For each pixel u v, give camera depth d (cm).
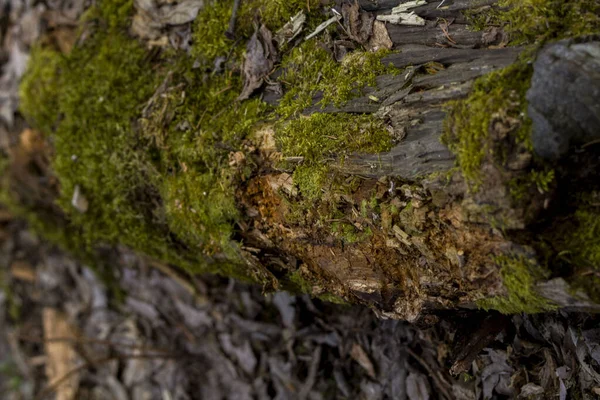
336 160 76
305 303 97
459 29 74
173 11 87
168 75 86
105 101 90
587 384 77
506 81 69
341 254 78
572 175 69
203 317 104
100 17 92
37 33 98
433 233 73
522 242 69
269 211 80
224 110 83
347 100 76
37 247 123
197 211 84
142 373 111
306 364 98
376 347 92
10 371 134
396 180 74
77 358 118
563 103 67
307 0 80
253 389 102
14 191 109
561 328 77
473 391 84
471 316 78
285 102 80
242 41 83
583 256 68
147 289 109
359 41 78
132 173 89
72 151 93
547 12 71
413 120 73
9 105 106
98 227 96
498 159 68
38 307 129
